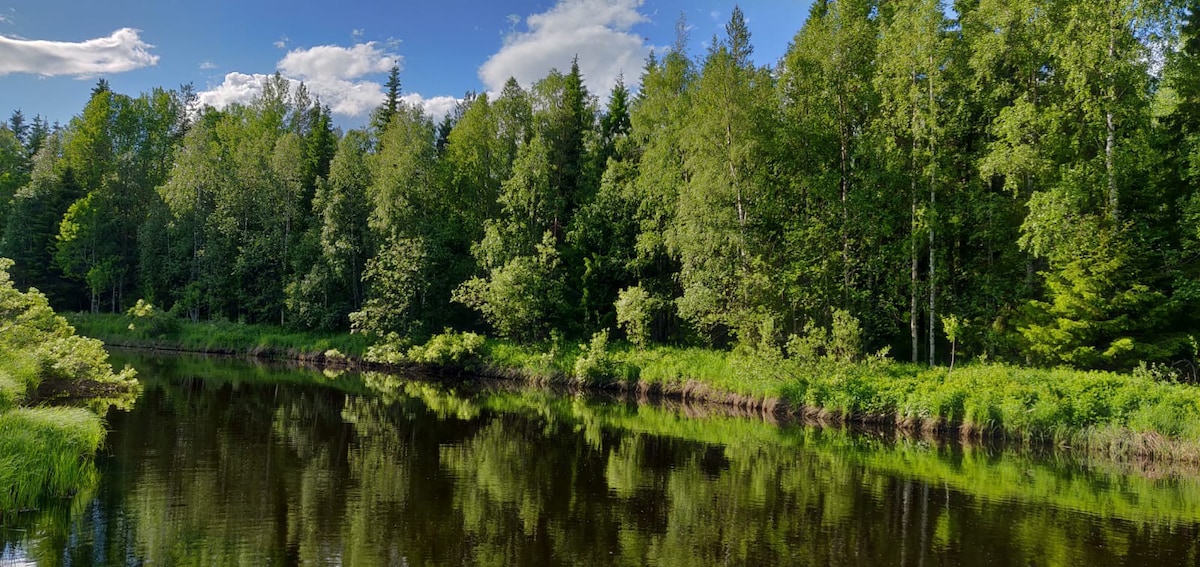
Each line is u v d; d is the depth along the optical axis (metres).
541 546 10.56
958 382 21.86
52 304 55.28
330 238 44.47
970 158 26.66
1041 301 24.73
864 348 27.39
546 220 42.00
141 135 65.00
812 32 28.61
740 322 27.69
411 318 39.81
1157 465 16.97
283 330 46.50
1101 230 21.81
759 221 29.08
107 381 24.34
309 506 12.32
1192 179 21.73
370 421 21.80
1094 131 22.98
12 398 16.03
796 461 17.17
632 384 31.03
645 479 15.09
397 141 43.66
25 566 8.93
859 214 27.02
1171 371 20.27
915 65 24.94
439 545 10.47
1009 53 24.81
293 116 59.91
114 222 54.91
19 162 71.12
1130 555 10.55
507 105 46.69
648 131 36.59
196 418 20.78
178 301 49.38
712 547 10.66
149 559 9.41
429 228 42.75
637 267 36.47
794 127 28.53
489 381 35.44
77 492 12.51
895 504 13.25
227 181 48.97
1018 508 13.07
